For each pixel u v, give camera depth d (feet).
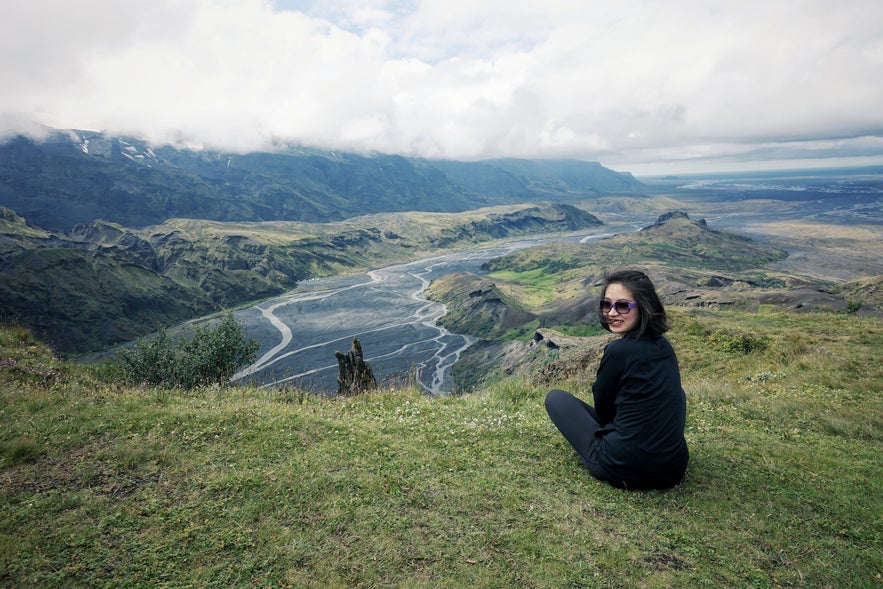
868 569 11.91
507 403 27.71
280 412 22.74
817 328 63.16
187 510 13.97
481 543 12.68
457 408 25.98
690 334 65.67
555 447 19.62
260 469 16.44
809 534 13.52
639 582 11.26
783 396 30.50
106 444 18.08
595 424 17.07
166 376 51.08
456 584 11.03
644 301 14.40
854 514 14.60
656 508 14.58
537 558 12.10
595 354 58.59
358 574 11.40
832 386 33.06
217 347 56.54
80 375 35.12
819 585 11.37
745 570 11.87
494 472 16.99
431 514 14.02
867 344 47.93
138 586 10.89
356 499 14.64
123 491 14.97
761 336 58.70
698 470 17.42
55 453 17.19
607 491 15.53
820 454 19.81
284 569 11.60
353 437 19.74
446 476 16.49
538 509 14.42
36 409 21.44
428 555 12.15
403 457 17.97
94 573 11.28
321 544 12.57
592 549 12.48
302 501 14.51
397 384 34.17
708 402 28.91
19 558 11.62
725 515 14.34
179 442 18.49
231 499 14.55
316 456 17.63
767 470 17.69
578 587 11.03
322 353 567.59
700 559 12.26
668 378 14.60
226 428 19.94
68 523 13.17
